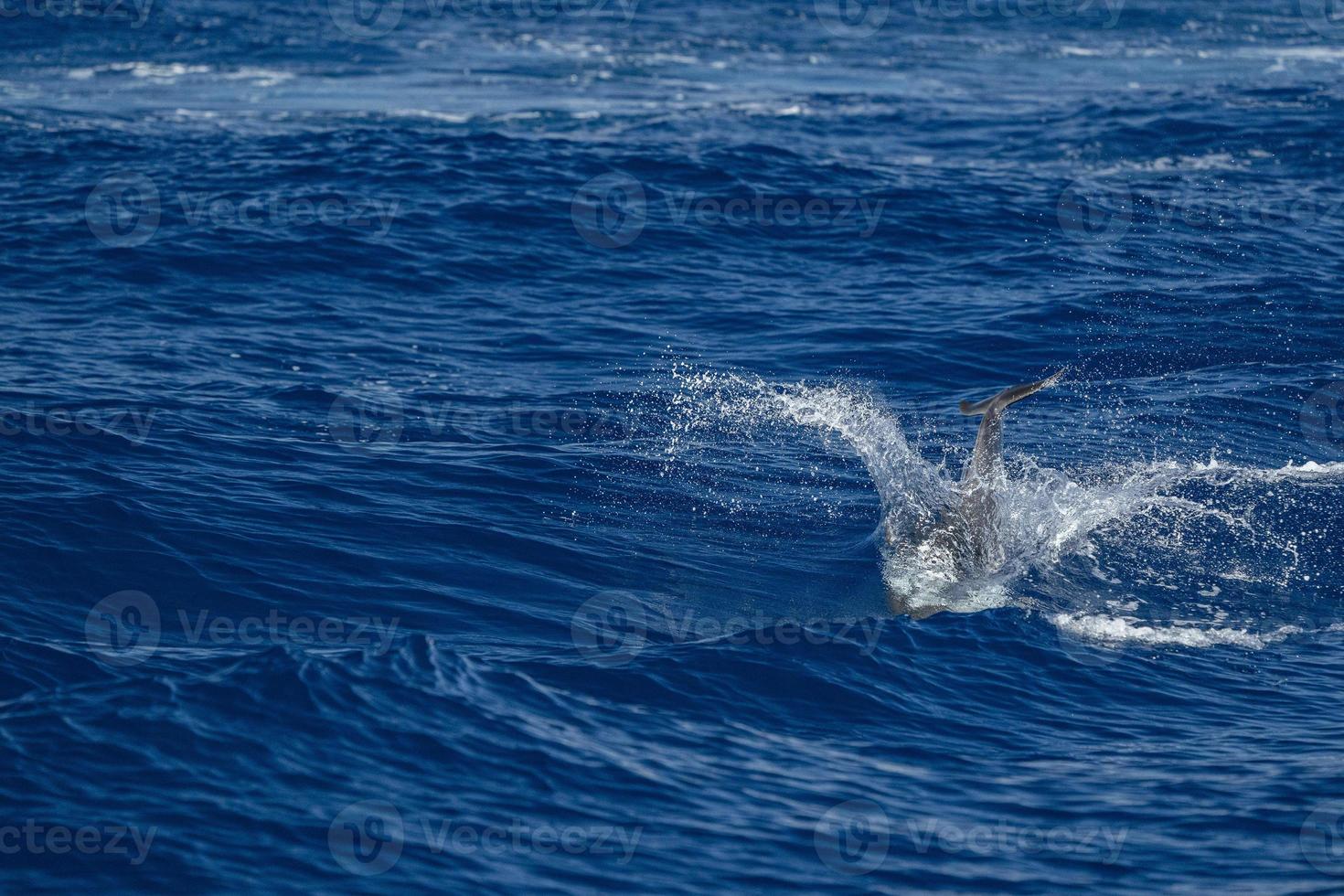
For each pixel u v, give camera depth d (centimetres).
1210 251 5747
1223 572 3219
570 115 8575
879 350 4700
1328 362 4609
